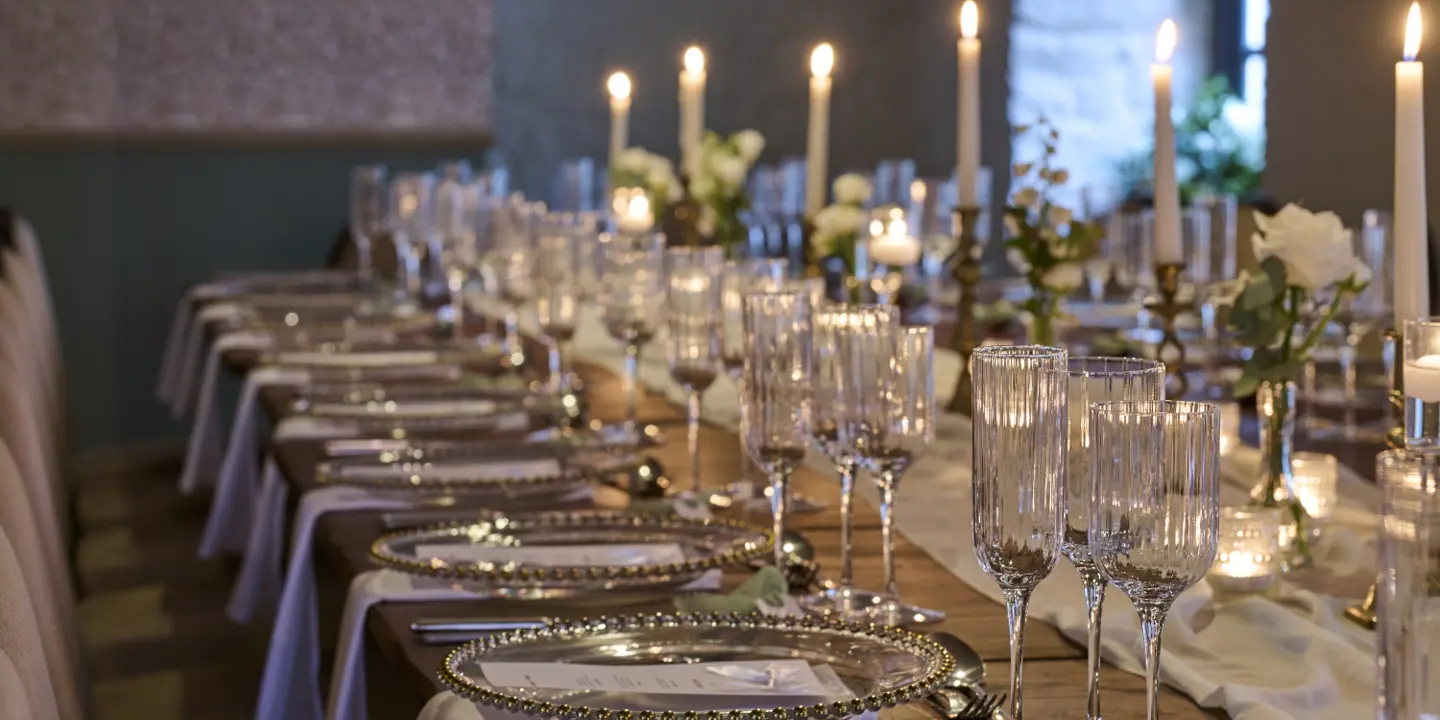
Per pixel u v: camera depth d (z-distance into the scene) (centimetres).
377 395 262
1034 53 627
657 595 151
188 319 504
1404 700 79
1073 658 136
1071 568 164
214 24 625
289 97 638
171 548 453
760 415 153
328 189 648
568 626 125
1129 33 632
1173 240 197
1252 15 612
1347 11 363
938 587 160
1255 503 168
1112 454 96
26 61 596
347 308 421
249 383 314
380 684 253
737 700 110
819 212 286
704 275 200
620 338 245
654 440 245
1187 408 95
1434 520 78
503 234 338
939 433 247
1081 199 411
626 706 109
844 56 688
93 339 621
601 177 544
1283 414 167
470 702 116
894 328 140
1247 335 165
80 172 612
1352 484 212
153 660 344
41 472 206
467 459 206
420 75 655
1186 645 134
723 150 344
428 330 391
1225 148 615
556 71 670
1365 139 359
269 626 270
